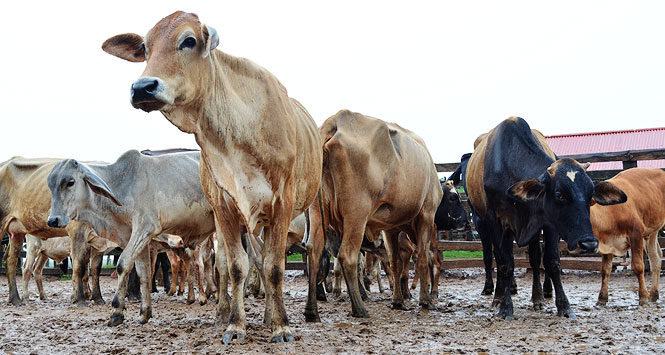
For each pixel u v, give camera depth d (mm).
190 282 9164
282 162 4941
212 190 5082
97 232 7172
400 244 9102
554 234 6730
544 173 6383
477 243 13133
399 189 7027
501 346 4887
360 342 5102
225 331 5246
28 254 10023
